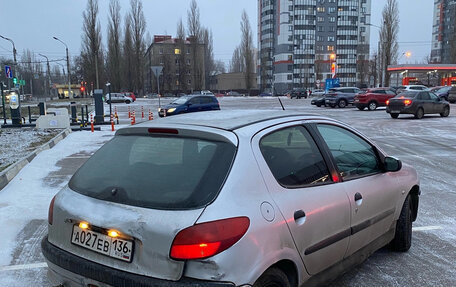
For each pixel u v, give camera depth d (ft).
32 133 47.91
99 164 9.07
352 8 355.97
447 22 398.21
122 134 9.81
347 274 11.91
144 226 7.01
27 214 17.87
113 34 232.73
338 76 359.87
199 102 72.69
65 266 8.04
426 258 13.05
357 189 10.41
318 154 9.86
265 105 126.41
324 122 10.85
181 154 8.21
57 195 9.01
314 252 8.72
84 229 7.89
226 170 7.54
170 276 6.75
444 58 404.77
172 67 315.58
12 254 13.67
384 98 91.15
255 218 7.26
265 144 8.58
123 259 7.23
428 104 67.15
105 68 246.27
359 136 11.90
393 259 12.96
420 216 17.33
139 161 8.53
